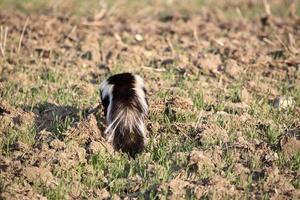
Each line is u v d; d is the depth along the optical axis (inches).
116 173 1017.5
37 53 1568.7
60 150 1072.2
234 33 1723.7
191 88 1328.7
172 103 1207.6
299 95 1309.1
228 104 1243.8
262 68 1469.0
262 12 2041.1
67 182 997.2
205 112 1212.5
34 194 959.6
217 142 1102.4
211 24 1847.9
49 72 1424.7
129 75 1104.2
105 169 1041.5
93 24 1815.9
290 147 1067.9
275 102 1268.5
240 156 1059.9
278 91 1339.8
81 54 1567.4
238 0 2240.4
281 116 1202.0
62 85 1359.5
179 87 1336.1
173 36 1712.6
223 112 1202.0
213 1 2241.6
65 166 1026.7
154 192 964.6
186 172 1010.1
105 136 1114.7
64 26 1791.3
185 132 1132.5
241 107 1230.3
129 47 1600.6
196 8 2133.4
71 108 1214.9
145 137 1080.2
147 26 1818.4
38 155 1048.8
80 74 1440.7
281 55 1551.4
